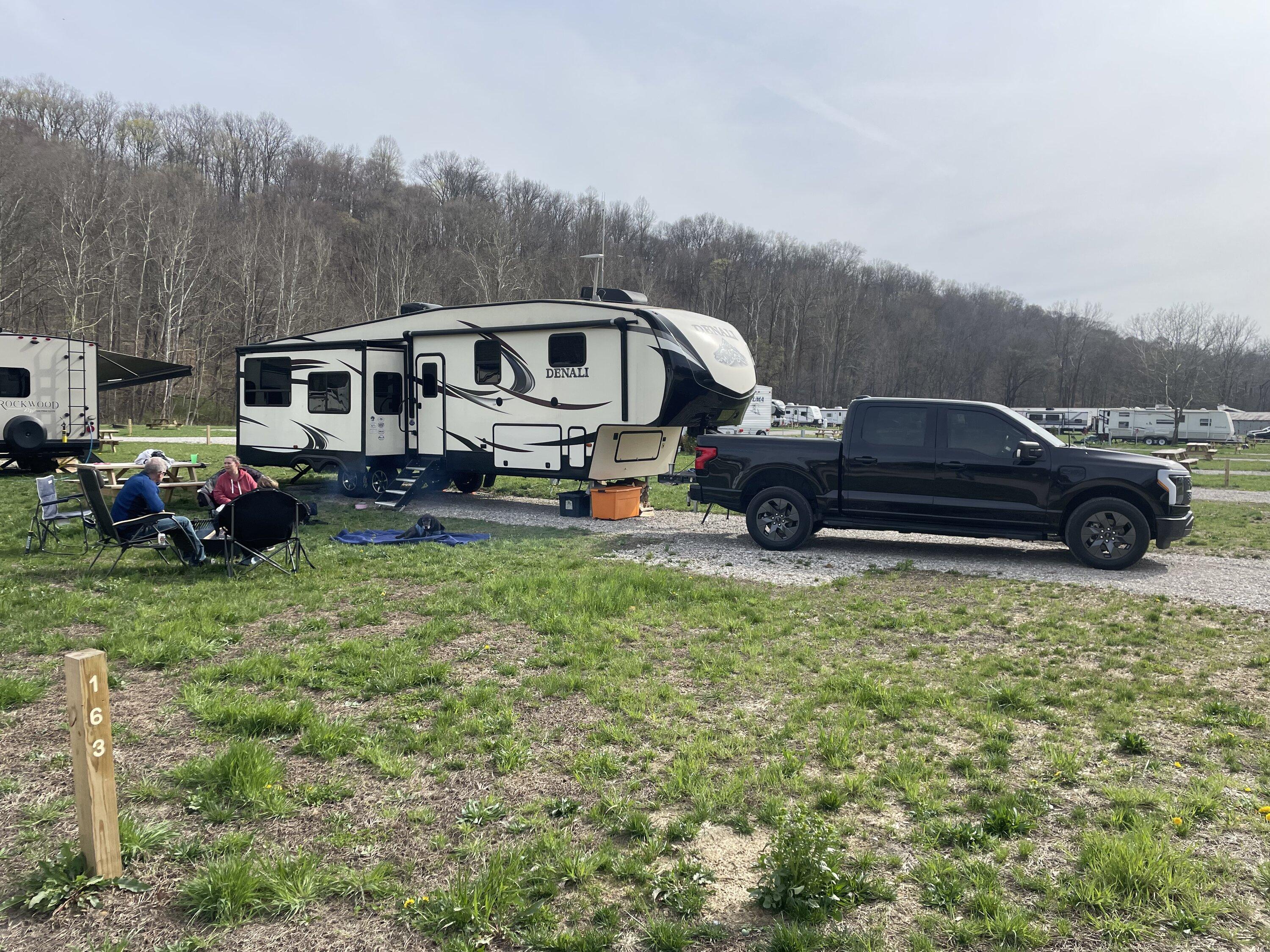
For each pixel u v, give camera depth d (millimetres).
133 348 54844
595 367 12375
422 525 10836
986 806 3607
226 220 60344
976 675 5449
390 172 85438
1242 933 2756
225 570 8461
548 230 75125
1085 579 8789
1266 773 3996
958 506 9727
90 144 68438
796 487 10422
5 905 2861
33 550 9359
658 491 17500
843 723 4590
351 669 5383
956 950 2670
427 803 3660
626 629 6418
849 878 2971
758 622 6812
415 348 14375
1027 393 93625
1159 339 69688
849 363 89500
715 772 3971
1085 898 2906
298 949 2674
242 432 16016
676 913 2873
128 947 2672
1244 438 62531
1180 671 5586
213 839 3309
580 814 3570
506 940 2729
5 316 48500
